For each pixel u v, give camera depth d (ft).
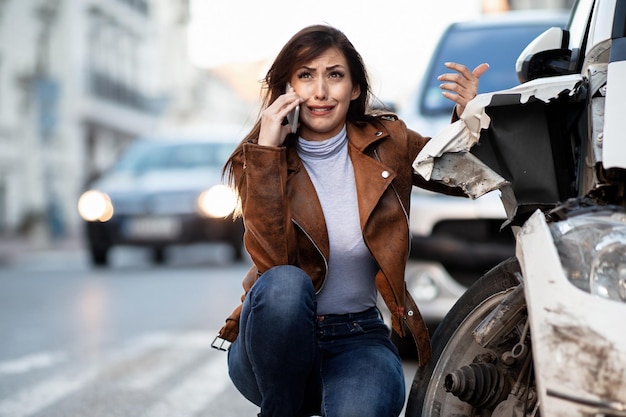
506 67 24.14
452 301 21.13
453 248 21.08
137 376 22.31
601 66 10.61
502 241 20.95
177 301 36.91
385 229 11.11
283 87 11.35
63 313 34.50
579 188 10.37
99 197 52.03
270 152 10.78
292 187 11.10
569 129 10.62
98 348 26.53
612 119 9.69
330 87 11.10
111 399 19.77
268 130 10.90
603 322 8.54
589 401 8.53
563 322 8.69
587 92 10.41
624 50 10.46
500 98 10.24
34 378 22.27
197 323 30.99
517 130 10.42
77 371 23.07
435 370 11.01
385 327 11.67
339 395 10.76
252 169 10.81
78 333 29.50
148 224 51.31
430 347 11.11
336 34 11.18
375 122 11.49
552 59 12.53
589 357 8.54
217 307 34.73
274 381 10.70
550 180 10.41
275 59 11.27
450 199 21.18
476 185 10.51
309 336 10.55
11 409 19.02
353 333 11.39
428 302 21.33
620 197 9.80
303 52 11.09
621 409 8.43
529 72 12.55
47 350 26.43
